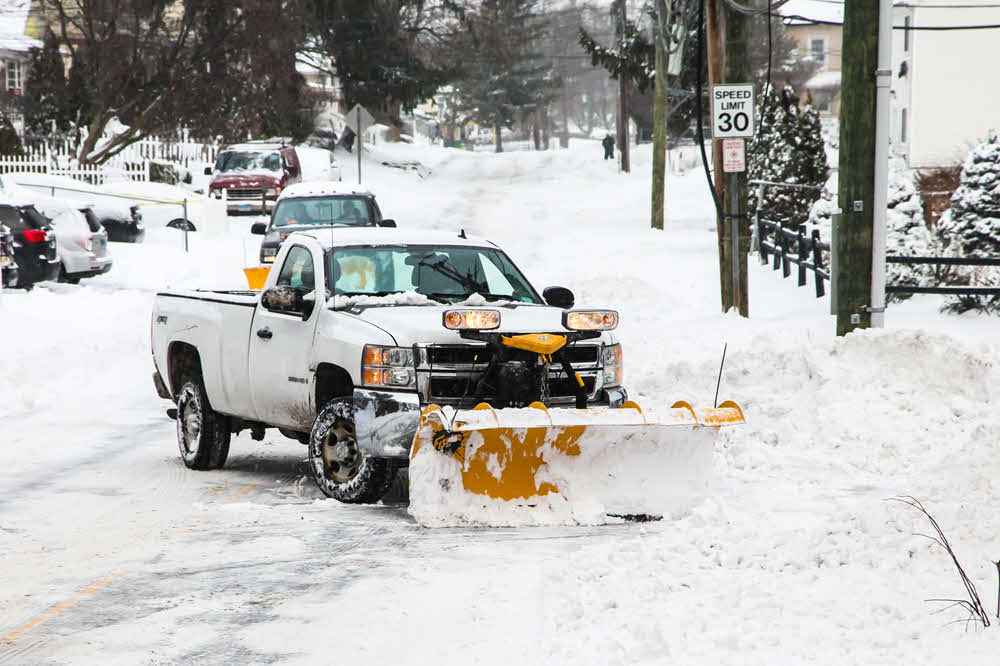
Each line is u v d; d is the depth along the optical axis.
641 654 9.45
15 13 123.69
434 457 14.48
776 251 43.78
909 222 35.88
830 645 9.38
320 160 80.81
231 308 18.66
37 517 15.38
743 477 17.08
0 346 31.25
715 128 32.62
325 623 10.77
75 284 46.50
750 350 21.47
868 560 11.55
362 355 15.52
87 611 11.20
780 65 148.25
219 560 13.03
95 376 29.33
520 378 15.05
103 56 84.00
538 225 71.38
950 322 30.08
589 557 12.57
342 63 119.25
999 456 13.88
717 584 11.13
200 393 19.17
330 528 14.44
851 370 19.95
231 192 72.75
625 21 89.12
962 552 11.48
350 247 17.52
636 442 15.02
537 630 10.31
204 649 10.12
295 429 17.41
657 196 67.31
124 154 90.31
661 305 36.81
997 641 9.20
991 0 82.56
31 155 82.69
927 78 83.69
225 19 88.75
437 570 12.41
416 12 126.12
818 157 54.19
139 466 19.45
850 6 24.69
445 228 69.88
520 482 14.76
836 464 17.30
